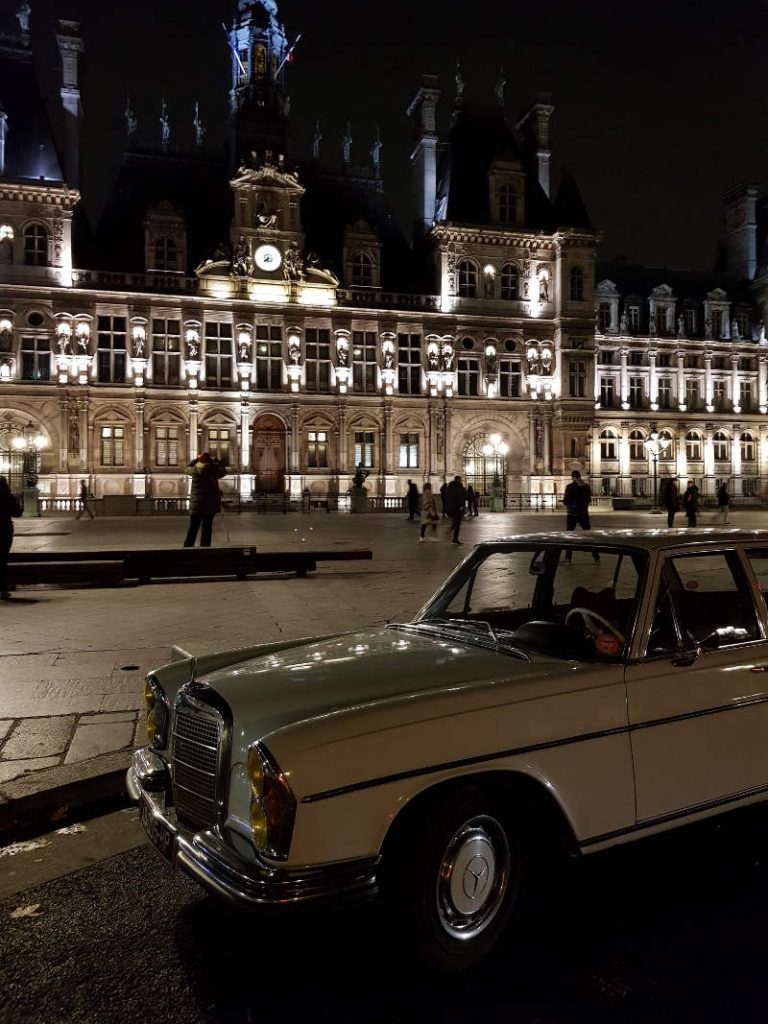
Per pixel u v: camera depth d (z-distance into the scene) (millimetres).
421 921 3145
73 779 5188
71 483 45625
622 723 3682
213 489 16453
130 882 4203
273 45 52531
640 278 64875
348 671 3822
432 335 52094
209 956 3494
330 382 50656
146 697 4258
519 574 5137
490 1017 3072
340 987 3270
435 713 3279
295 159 55625
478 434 53344
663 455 60594
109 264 48156
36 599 12867
